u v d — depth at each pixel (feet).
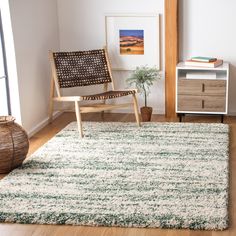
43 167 12.10
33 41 15.43
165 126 15.30
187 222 9.12
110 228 9.15
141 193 10.44
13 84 14.40
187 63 15.92
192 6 16.31
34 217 9.52
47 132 15.47
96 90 17.79
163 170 11.68
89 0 17.03
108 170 11.78
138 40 16.93
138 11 16.78
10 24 13.94
